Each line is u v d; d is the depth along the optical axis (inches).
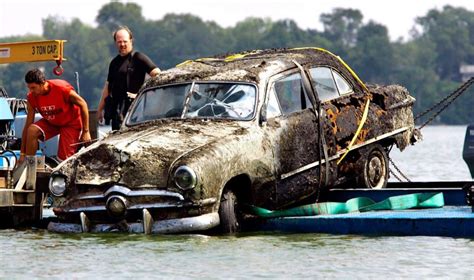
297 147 1069.8
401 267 860.0
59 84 1136.8
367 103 1157.1
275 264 871.7
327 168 1097.4
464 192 1112.8
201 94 1083.9
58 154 1145.4
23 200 1092.5
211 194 988.6
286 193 1059.3
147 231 993.5
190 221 983.0
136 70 1228.5
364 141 1142.3
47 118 1141.1
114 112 1234.0
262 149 1036.5
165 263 876.0
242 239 986.1
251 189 1028.5
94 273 844.6
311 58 1134.4
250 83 1074.1
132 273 842.8
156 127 1058.7
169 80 1105.4
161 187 989.2
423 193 1087.6
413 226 1007.0
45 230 1064.2
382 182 1174.3
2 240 995.3
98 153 1014.4
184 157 987.3
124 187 995.9
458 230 995.9
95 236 995.3
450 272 840.9
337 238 993.5
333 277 827.4
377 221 1015.0
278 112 1070.4
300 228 1032.8
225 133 1028.5
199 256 903.1
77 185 1014.4
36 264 879.1
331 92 1132.5
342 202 1102.4
